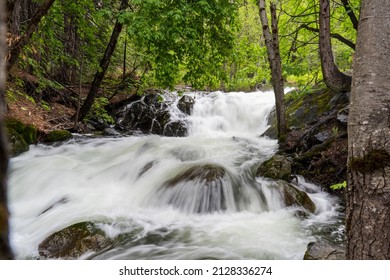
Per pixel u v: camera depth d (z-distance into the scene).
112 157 7.58
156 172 6.02
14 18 5.62
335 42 8.52
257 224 4.57
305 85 8.01
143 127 11.17
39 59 9.21
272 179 5.70
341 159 5.57
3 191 0.68
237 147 8.23
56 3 8.32
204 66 7.79
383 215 1.82
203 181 5.18
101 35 11.22
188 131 10.93
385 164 1.82
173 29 5.96
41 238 4.19
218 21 7.27
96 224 4.29
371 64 1.95
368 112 1.91
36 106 9.23
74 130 9.33
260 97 12.25
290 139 7.07
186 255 3.74
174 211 4.97
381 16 1.97
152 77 9.59
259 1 6.93
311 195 5.45
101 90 12.12
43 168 6.51
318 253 3.24
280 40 8.10
